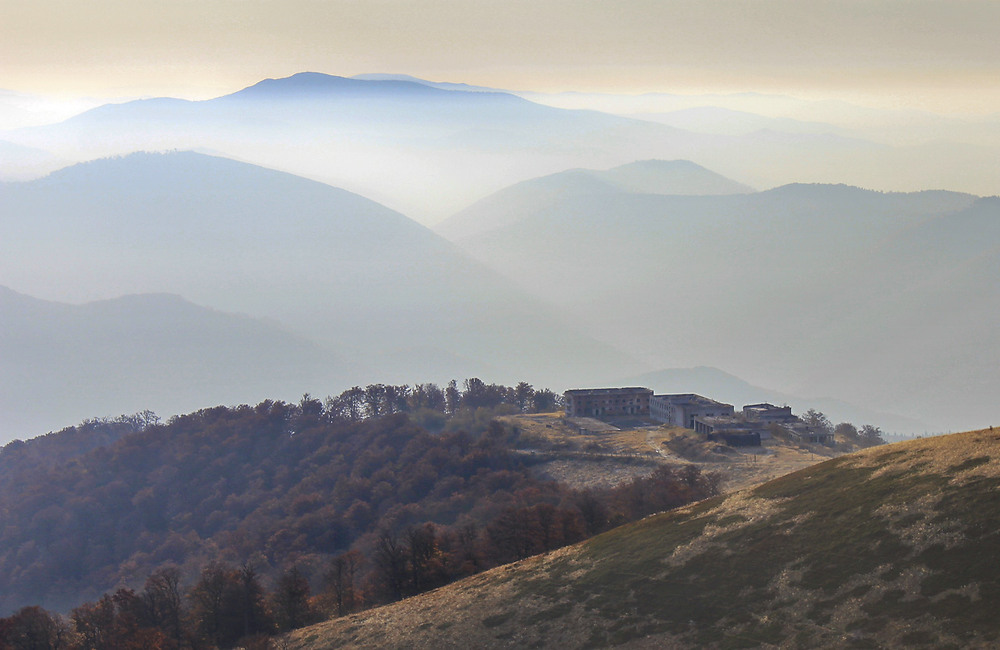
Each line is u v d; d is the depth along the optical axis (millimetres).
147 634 126875
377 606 131625
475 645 92438
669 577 91812
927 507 81750
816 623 74000
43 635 129250
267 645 114562
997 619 64562
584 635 87125
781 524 92500
